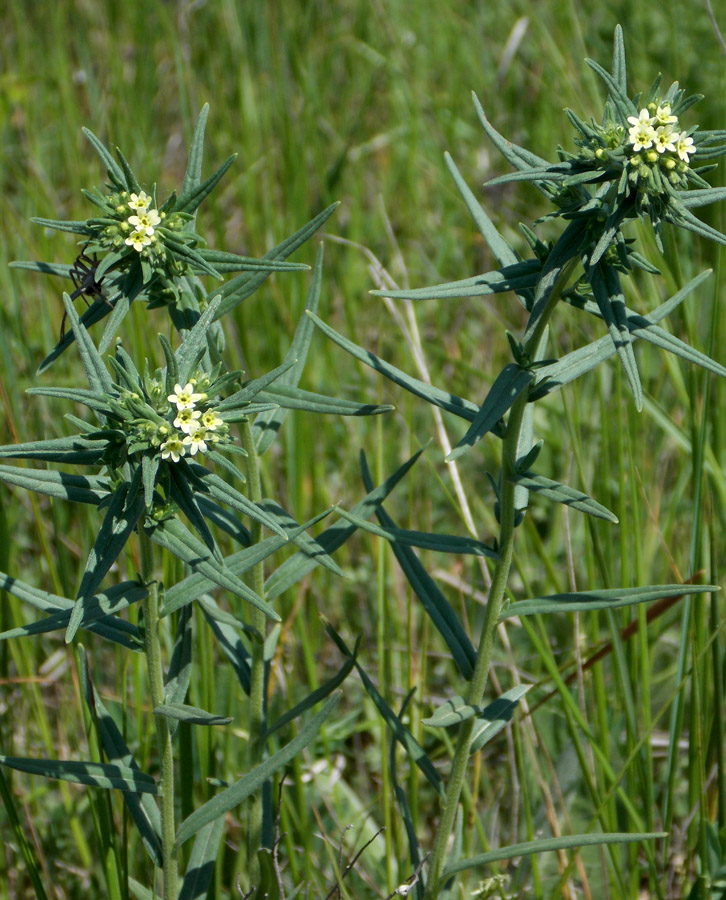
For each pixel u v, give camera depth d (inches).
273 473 170.9
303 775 132.6
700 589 87.6
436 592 101.8
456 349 185.2
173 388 77.2
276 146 216.5
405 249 211.6
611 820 118.4
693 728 122.1
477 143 230.1
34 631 85.9
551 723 139.8
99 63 242.8
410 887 97.6
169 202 83.7
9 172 229.5
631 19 236.4
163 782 94.2
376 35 254.2
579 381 154.2
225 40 239.3
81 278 89.2
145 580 85.7
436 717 92.4
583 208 80.0
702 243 192.9
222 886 127.4
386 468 173.5
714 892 117.8
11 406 152.7
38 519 134.0
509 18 249.8
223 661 148.1
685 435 146.9
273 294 176.4
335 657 153.0
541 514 176.4
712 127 205.2
